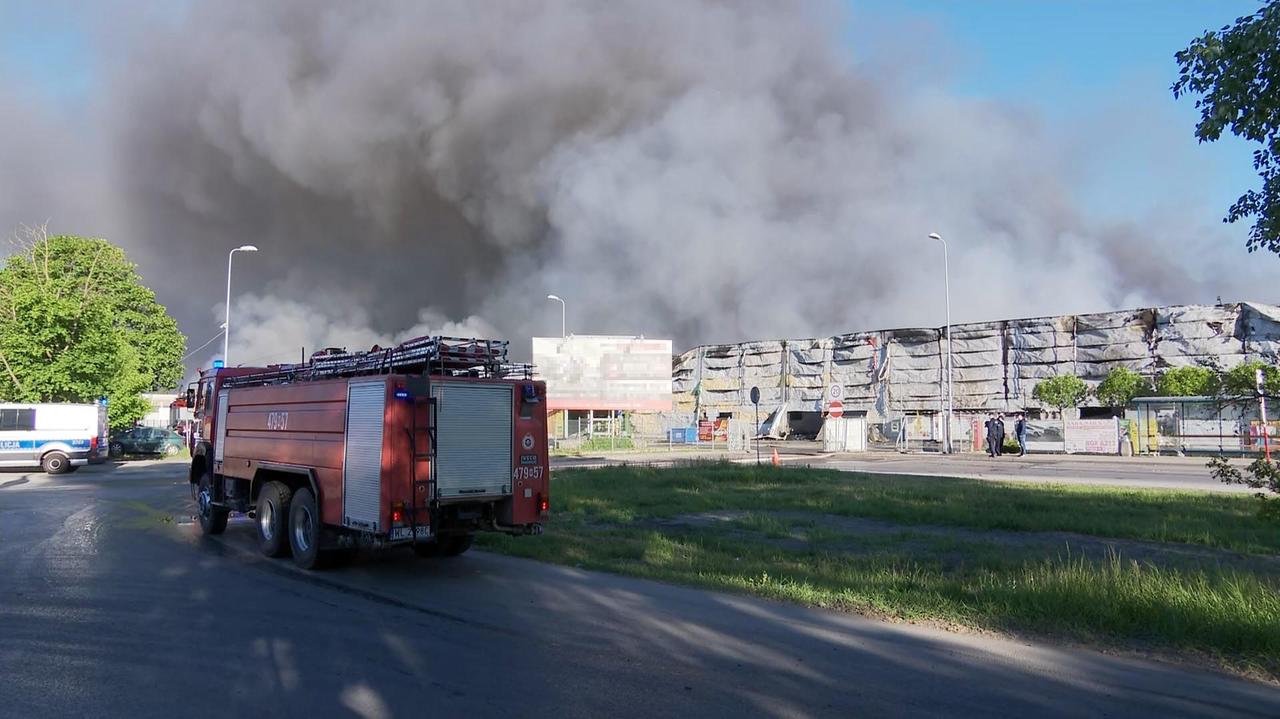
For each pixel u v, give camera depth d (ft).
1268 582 25.41
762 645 20.81
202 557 34.37
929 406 193.36
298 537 32.35
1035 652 20.35
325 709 15.89
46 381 101.04
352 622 22.99
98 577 29.55
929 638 21.58
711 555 33.55
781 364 220.23
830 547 35.70
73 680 17.61
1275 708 16.53
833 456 119.75
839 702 16.60
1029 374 180.86
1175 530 38.45
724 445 151.33
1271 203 19.44
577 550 35.04
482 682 17.65
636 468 78.28
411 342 30.58
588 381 177.17
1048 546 35.45
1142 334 167.22
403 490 28.43
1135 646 20.85
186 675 17.98
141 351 153.79
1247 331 154.51
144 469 97.40
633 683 17.69
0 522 45.78
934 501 51.08
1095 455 113.91
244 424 38.01
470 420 30.19
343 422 30.40
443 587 28.22
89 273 132.16
